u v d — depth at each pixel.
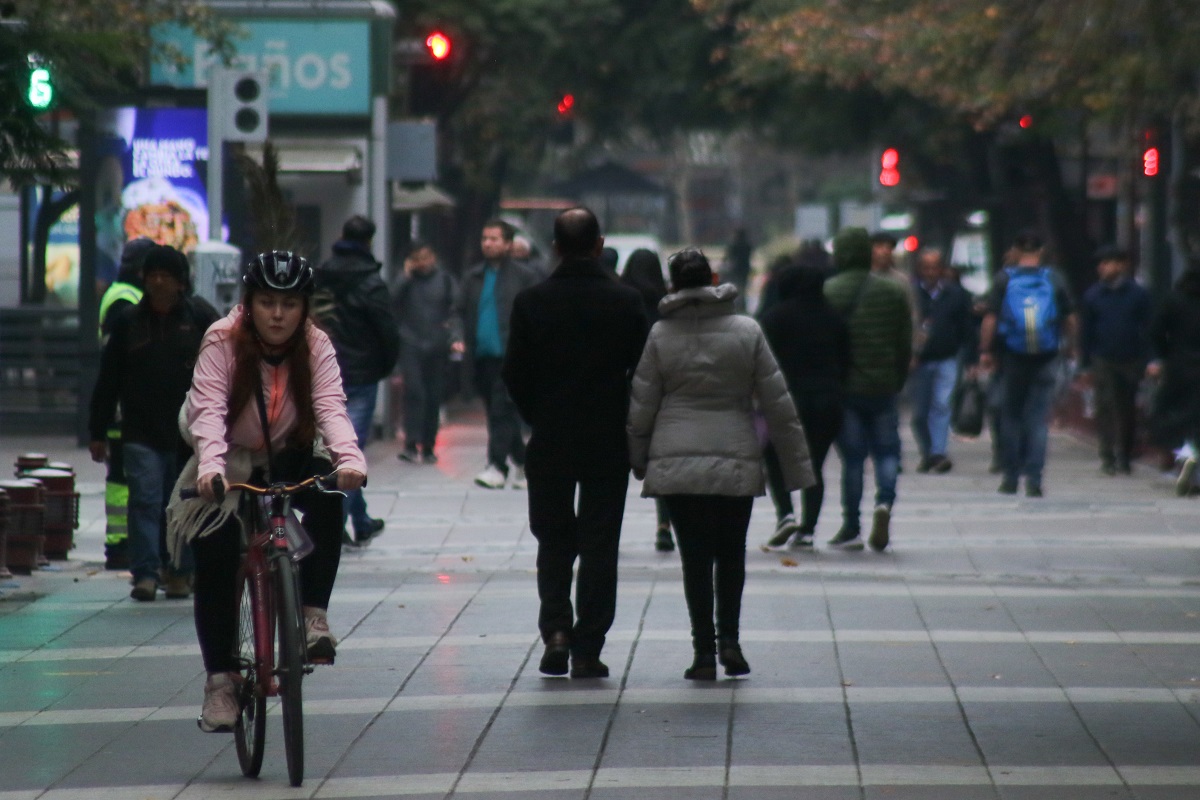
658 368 30.94
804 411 45.78
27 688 30.84
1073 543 48.50
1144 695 29.56
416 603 38.84
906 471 69.12
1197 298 61.91
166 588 40.03
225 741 27.17
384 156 82.94
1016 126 99.06
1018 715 28.16
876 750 25.95
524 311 30.92
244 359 24.50
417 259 69.75
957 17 78.69
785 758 25.53
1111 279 67.00
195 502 24.73
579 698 29.53
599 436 30.97
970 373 81.94
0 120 39.22
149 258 38.41
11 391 79.81
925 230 139.62
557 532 31.45
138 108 74.81
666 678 31.08
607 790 23.92
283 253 24.55
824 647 33.75
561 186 173.00
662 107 128.25
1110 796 23.42
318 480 24.09
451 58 84.94
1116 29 60.69
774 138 137.00
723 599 31.19
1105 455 67.38
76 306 81.06
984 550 47.28
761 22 97.00
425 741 26.77
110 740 27.25
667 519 46.47
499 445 60.84
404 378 70.12
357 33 81.81
